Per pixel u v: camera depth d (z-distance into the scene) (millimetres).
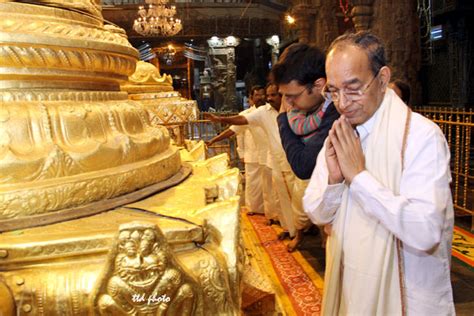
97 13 1323
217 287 873
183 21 15883
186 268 834
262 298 1332
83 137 1031
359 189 1093
